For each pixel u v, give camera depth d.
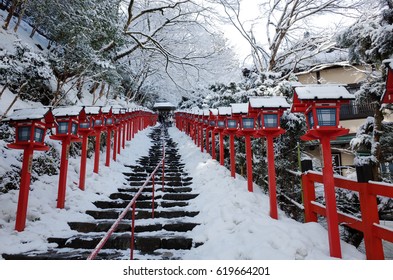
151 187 6.82
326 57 12.38
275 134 4.60
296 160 7.50
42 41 11.17
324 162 3.28
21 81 6.99
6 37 8.20
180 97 23.02
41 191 5.11
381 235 2.85
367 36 5.79
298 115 6.96
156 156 11.05
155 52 15.86
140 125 16.53
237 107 5.84
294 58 10.95
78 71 8.77
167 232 4.46
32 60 6.68
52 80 8.39
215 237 4.06
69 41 8.34
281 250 3.26
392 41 5.04
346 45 6.52
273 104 4.51
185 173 8.32
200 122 10.62
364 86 6.21
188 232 4.48
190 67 15.89
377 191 2.96
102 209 5.35
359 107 11.38
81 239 4.01
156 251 3.92
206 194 6.11
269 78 8.15
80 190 5.82
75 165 6.70
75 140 5.48
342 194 6.21
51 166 5.92
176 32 15.45
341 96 3.22
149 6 14.94
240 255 3.37
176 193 6.38
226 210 4.75
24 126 4.11
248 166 5.76
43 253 3.61
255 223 4.11
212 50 15.39
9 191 4.68
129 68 15.62
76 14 8.38
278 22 10.75
